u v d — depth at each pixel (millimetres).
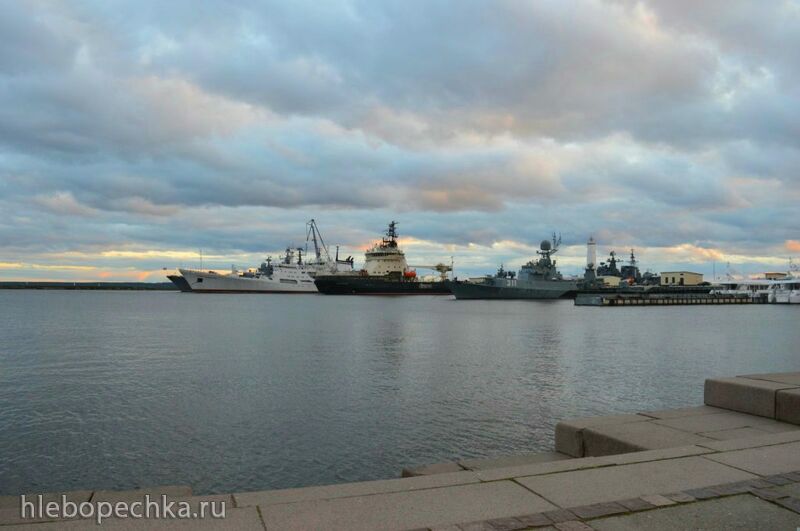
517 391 28938
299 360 40531
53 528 5453
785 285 174625
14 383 31438
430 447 19766
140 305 139500
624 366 38250
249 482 16812
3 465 18188
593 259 197000
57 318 91000
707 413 11539
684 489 6520
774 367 38781
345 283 194250
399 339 55844
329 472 17547
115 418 23594
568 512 5871
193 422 22953
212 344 51375
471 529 5461
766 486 6605
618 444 9617
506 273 183625
